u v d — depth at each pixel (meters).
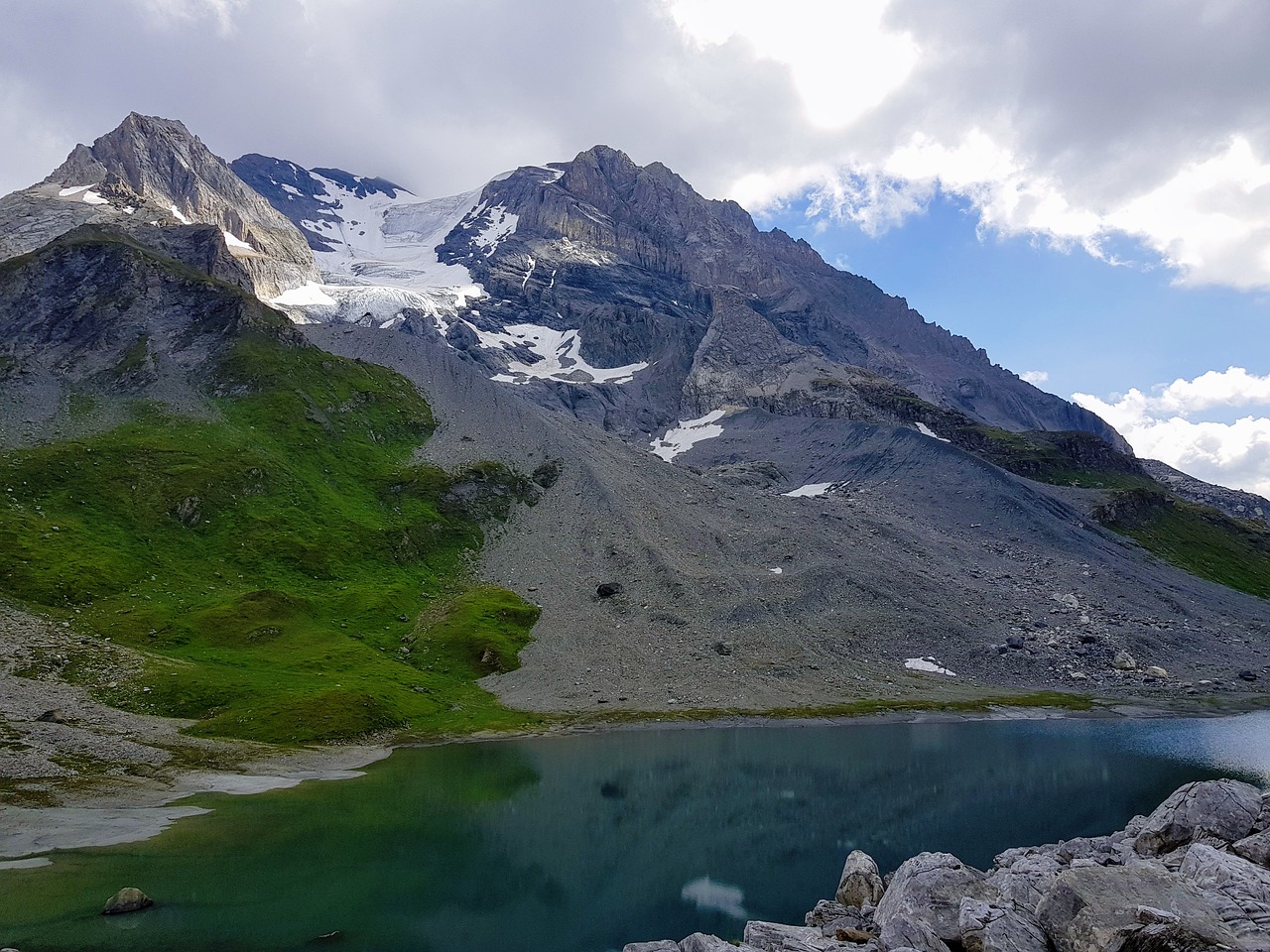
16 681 90.00
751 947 32.25
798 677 130.62
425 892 47.12
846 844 56.97
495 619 141.38
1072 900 27.86
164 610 120.88
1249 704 128.50
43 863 48.97
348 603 140.38
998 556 197.88
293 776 75.19
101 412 182.88
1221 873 28.30
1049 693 131.75
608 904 46.19
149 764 73.88
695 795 70.50
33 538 128.38
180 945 38.19
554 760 85.88
